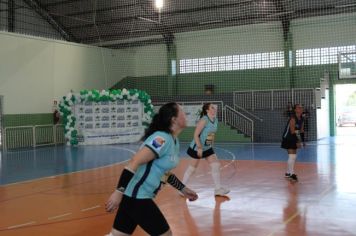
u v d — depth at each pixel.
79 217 6.57
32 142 21.42
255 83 23.72
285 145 9.54
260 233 5.50
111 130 21.88
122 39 27.08
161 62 26.39
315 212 6.58
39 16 25.25
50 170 12.31
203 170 11.50
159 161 3.42
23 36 21.33
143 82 26.94
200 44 25.39
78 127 21.34
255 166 12.27
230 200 7.60
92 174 11.33
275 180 9.67
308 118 20.89
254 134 21.97
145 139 3.51
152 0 23.75
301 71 22.62
